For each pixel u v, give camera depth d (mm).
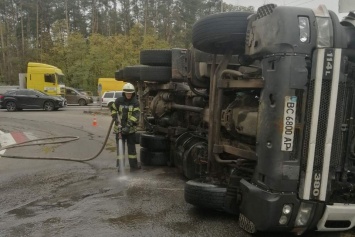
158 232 4121
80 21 68750
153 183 6359
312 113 3375
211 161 4801
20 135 12914
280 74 3426
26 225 4344
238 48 4473
